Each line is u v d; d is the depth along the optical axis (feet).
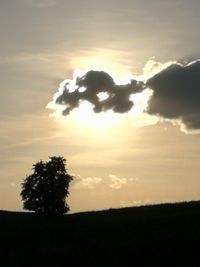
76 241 289.74
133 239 276.41
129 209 376.27
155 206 374.43
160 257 237.66
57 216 376.27
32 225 349.61
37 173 384.06
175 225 300.20
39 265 239.09
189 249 248.52
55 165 385.29
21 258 252.42
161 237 274.57
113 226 323.98
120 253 248.32
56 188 378.73
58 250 264.52
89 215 371.97
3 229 337.31
